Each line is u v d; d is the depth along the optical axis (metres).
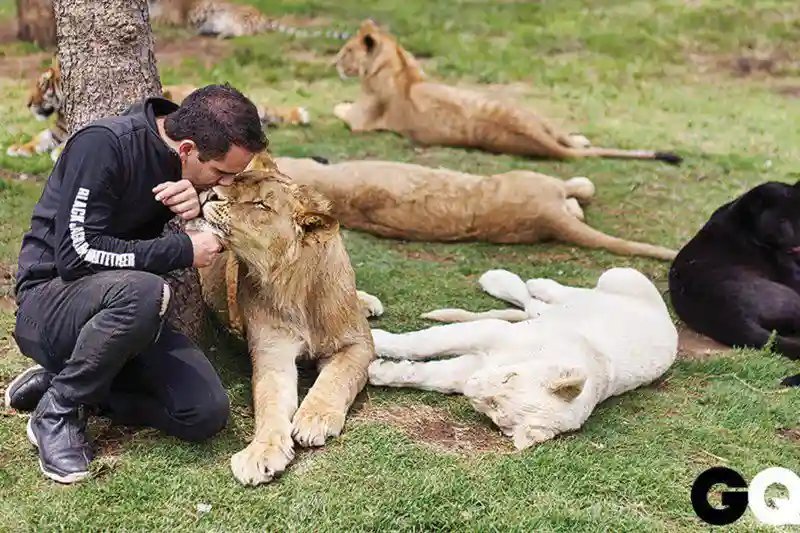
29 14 10.64
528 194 5.70
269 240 3.40
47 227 3.16
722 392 3.94
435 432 3.51
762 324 4.46
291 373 3.57
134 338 2.98
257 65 10.45
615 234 5.99
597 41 12.12
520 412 3.37
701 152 7.78
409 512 2.94
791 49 12.07
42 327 3.10
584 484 3.15
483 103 7.69
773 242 4.73
